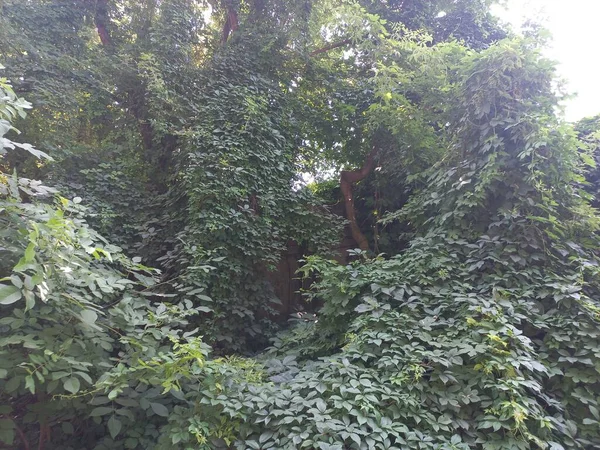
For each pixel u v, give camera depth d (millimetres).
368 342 2840
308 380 2738
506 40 3678
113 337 2727
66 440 2842
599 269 3061
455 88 4043
